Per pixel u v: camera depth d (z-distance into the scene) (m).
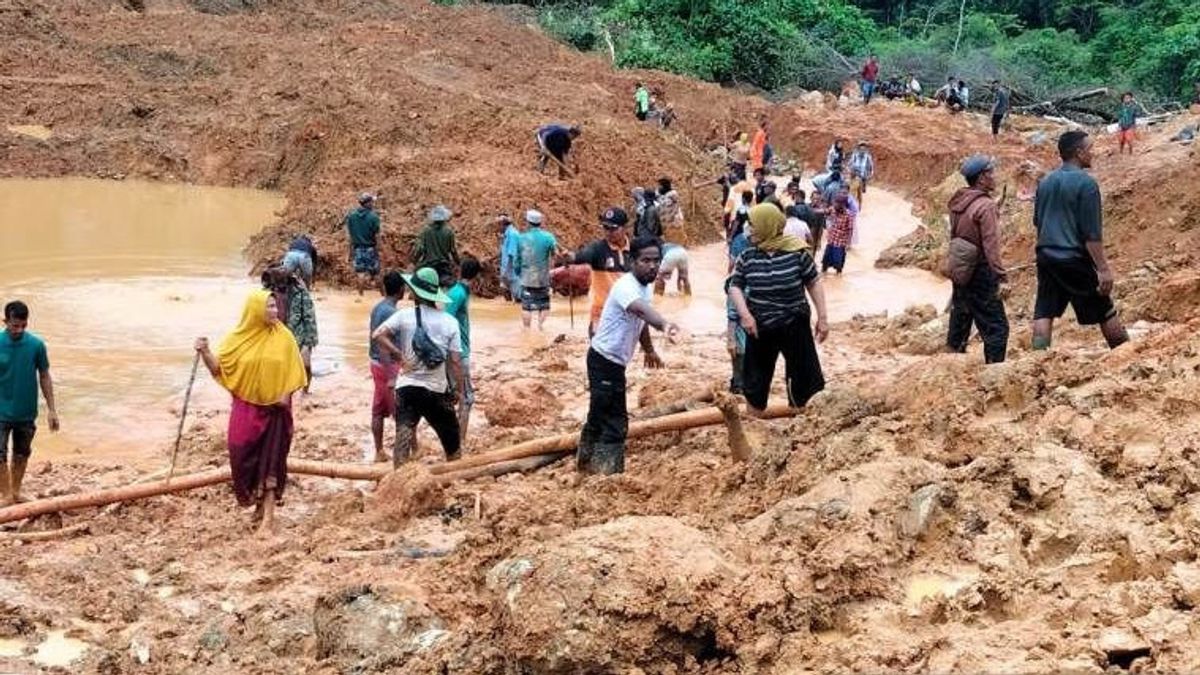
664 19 52.62
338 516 9.48
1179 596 4.82
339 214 22.73
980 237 9.68
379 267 21.06
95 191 31.28
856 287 21.59
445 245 18.03
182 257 22.81
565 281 20.73
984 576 5.40
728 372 14.09
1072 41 58.88
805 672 4.94
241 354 9.30
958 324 10.21
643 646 5.15
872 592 5.45
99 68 37.50
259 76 37.84
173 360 15.62
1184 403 6.43
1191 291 12.59
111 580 8.35
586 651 5.11
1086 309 9.07
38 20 38.78
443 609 6.48
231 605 7.80
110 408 13.59
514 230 19.11
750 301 8.93
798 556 5.64
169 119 35.25
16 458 10.48
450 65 39.78
